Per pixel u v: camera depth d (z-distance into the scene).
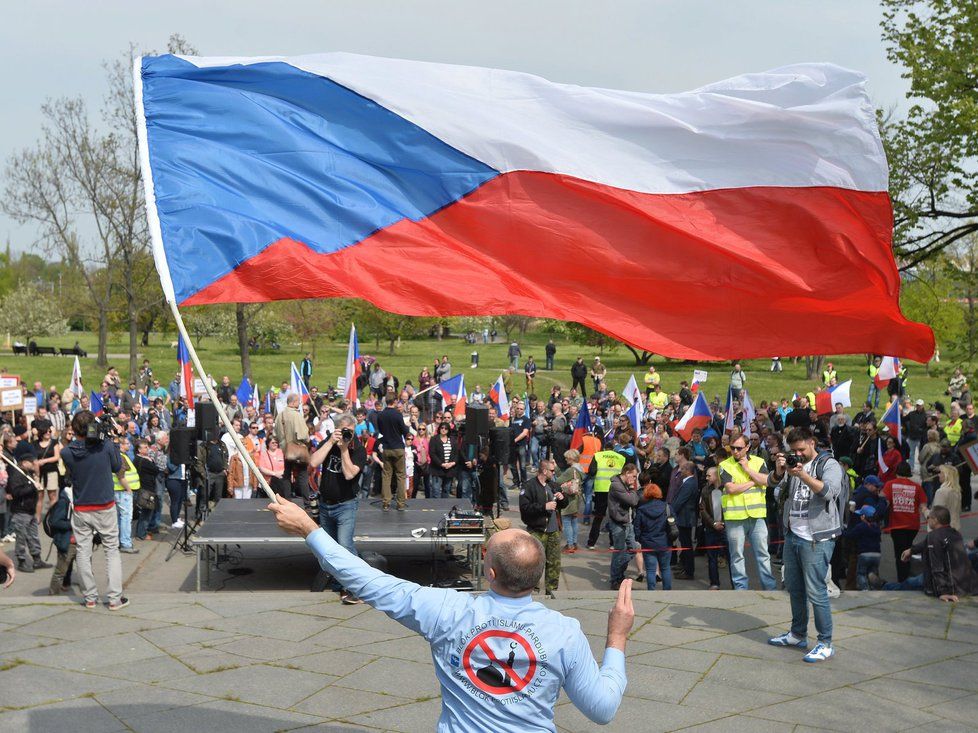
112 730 6.59
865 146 6.74
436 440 19.31
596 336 58.84
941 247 17.23
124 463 15.27
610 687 3.58
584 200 6.80
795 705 7.14
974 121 15.56
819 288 6.88
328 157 6.71
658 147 6.86
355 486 10.07
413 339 94.62
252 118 6.67
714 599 9.86
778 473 13.86
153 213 5.72
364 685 7.50
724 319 6.94
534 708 3.51
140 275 47.94
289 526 3.85
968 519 18.25
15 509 13.64
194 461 15.45
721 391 48.97
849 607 9.55
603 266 6.86
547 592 10.62
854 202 6.83
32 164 44.59
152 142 6.51
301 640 8.52
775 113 6.70
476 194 6.79
